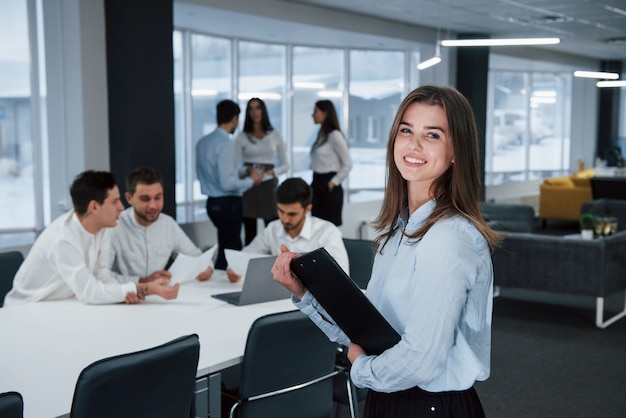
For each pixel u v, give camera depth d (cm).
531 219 727
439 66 942
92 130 527
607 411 357
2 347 234
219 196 559
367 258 376
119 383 176
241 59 823
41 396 189
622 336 497
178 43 734
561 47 1138
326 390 250
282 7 695
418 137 143
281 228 361
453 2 720
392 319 149
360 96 951
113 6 517
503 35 980
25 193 552
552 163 1391
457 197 143
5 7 531
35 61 543
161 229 369
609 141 1402
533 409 359
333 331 170
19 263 334
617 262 527
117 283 319
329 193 656
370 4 732
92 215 300
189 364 194
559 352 458
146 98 523
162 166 536
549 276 531
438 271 134
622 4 729
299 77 890
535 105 1338
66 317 273
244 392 225
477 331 147
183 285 336
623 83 1052
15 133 545
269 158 617
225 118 543
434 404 147
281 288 303
